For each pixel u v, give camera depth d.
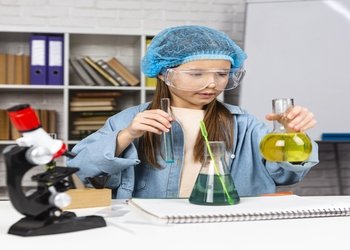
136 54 3.22
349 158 3.62
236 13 3.50
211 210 0.93
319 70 3.17
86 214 0.96
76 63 2.99
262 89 3.15
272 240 0.74
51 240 0.73
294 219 0.91
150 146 1.32
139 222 0.87
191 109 1.39
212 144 1.01
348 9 3.17
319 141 3.15
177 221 0.86
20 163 0.76
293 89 3.16
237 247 0.70
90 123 2.93
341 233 0.79
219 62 1.29
